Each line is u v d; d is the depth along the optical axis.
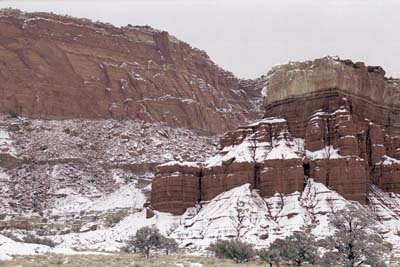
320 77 136.25
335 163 124.44
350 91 136.38
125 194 178.12
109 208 167.88
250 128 141.00
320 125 131.38
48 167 195.38
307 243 93.44
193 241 117.31
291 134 136.50
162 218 132.62
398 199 130.88
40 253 81.88
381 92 143.62
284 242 98.69
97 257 82.44
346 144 126.38
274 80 143.75
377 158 135.62
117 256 88.31
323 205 118.19
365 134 135.25
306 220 115.69
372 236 81.12
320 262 86.38
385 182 133.25
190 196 135.12
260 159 131.88
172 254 106.19
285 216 118.19
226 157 135.62
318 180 124.56
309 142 131.12
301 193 123.62
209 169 136.25
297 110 137.88
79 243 124.44
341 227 79.94
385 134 141.88
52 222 159.62
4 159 193.75
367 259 77.25
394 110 145.62
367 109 139.50
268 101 144.88
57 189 183.62
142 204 165.88
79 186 187.88
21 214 166.25
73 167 197.50
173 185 135.00
